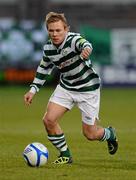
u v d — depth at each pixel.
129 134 49.78
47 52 31.62
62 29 30.77
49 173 29.48
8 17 119.94
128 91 100.75
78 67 31.34
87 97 31.80
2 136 47.41
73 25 107.31
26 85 104.81
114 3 123.69
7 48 102.81
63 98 31.70
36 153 31.09
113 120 62.03
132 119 63.12
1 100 86.06
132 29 103.31
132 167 32.00
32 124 57.91
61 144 32.09
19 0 115.88
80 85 31.66
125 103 82.38
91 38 102.69
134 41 103.12
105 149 39.84
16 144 42.59
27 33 102.25
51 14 30.84
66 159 32.41
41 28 102.19
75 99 31.77
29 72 104.12
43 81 32.38
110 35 102.88
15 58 103.31
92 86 31.83
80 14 116.50
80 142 43.69
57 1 119.25
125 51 103.19
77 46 30.62
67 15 116.75
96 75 31.84
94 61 102.75
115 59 103.19
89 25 105.94
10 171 30.09
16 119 62.81
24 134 49.03
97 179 28.22
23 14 114.94
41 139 45.69
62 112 31.66
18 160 34.06
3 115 67.06
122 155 36.91
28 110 72.94
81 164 32.72
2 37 102.25
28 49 102.75
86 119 32.06
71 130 52.78
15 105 79.12
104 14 115.69
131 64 103.44
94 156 36.41
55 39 30.77
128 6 116.50
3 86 105.06
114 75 103.56
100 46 102.81
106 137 33.06
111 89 103.44
